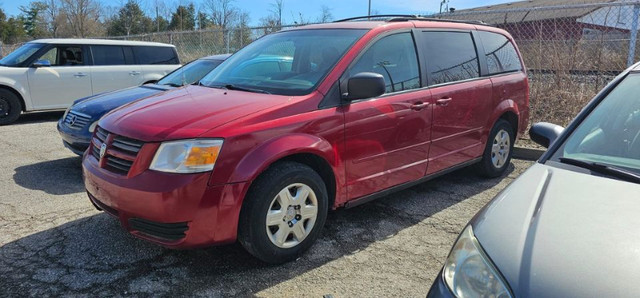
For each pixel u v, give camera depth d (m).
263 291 2.95
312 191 3.33
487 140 5.11
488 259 1.72
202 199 2.84
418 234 3.85
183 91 3.92
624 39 7.62
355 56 3.70
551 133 2.78
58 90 9.15
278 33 4.62
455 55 4.67
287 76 3.75
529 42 8.23
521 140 7.04
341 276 3.16
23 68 8.88
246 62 4.25
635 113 2.54
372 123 3.67
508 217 1.91
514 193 2.12
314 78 3.56
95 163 3.32
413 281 3.11
